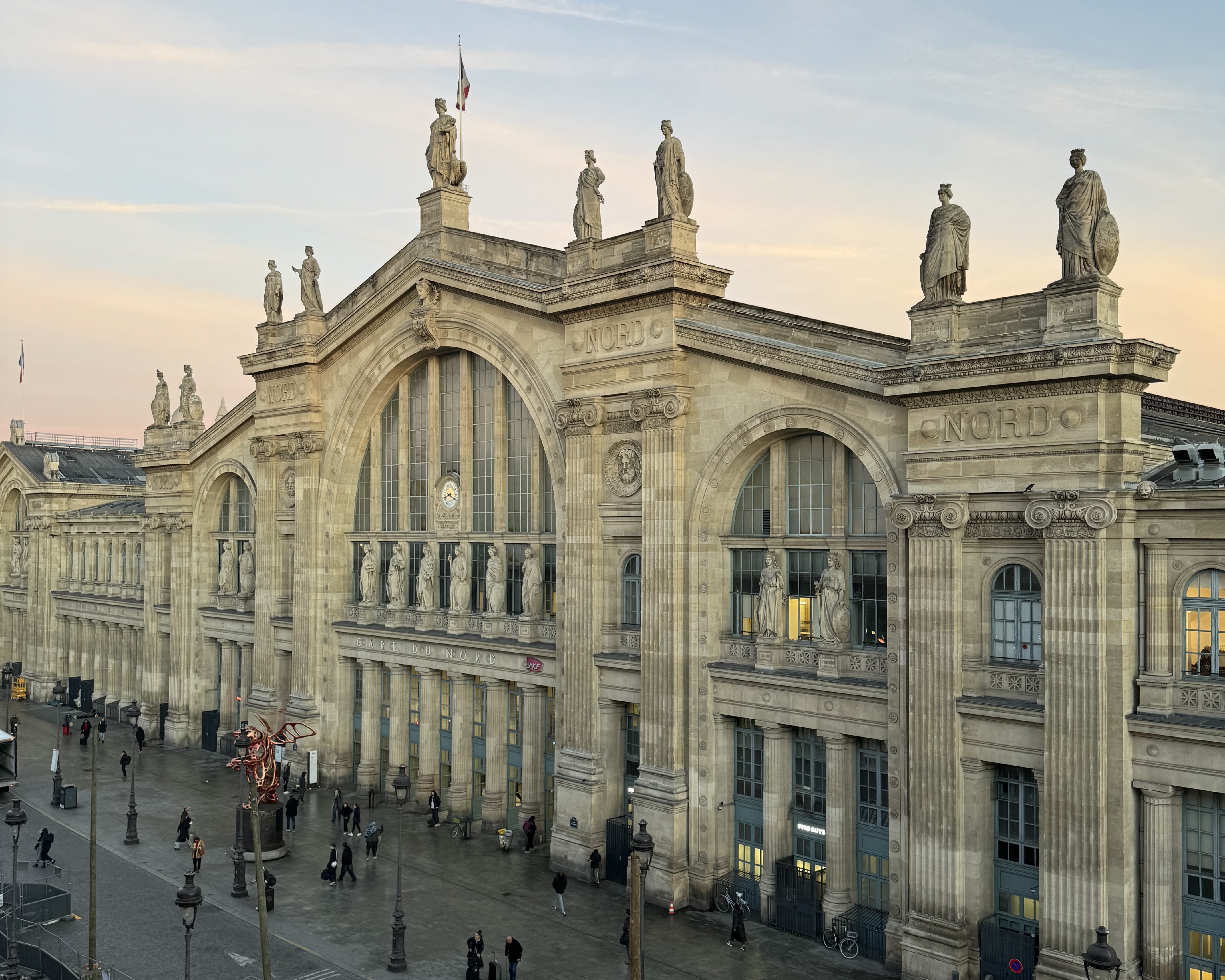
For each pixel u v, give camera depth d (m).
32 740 66.06
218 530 64.38
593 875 37.97
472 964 30.02
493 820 44.50
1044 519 26.67
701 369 35.81
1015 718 27.52
